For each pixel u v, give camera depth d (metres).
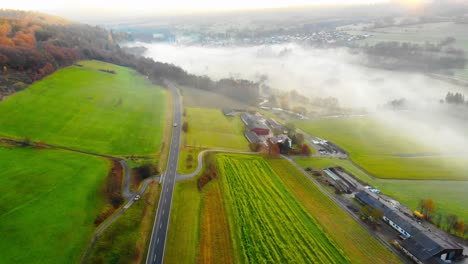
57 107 168.25
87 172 117.44
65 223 92.44
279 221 105.62
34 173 110.38
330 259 89.88
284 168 144.88
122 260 84.31
